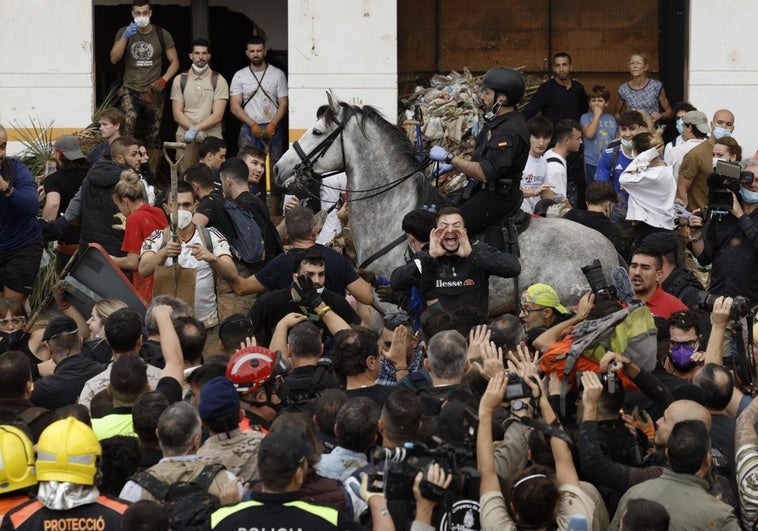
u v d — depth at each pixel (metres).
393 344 10.02
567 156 17.44
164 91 20.08
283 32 21.09
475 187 12.85
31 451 7.76
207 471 7.71
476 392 8.66
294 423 7.86
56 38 18.39
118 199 13.58
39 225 14.31
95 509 7.39
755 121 18.38
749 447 7.94
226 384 8.14
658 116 18.22
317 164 13.56
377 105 18.30
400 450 7.25
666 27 19.27
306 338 9.41
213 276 12.98
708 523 7.40
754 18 18.31
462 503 7.59
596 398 8.02
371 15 18.25
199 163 13.68
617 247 14.25
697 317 10.79
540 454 7.89
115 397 8.66
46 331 10.61
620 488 7.88
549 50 19.45
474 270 11.52
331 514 7.05
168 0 21.09
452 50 19.48
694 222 13.52
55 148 15.49
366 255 13.38
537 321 11.37
